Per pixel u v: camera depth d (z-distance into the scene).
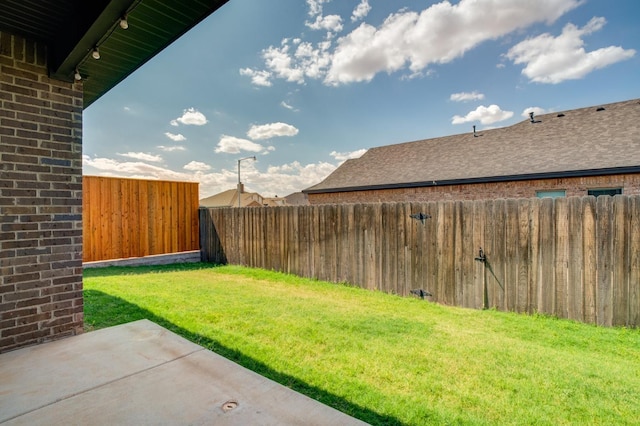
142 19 2.36
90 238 7.32
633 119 9.39
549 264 4.18
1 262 2.59
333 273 6.32
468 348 3.09
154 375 2.27
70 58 2.65
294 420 1.79
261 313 4.07
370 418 1.96
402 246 5.40
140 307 4.04
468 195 10.08
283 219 7.23
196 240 9.21
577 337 3.49
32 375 2.25
